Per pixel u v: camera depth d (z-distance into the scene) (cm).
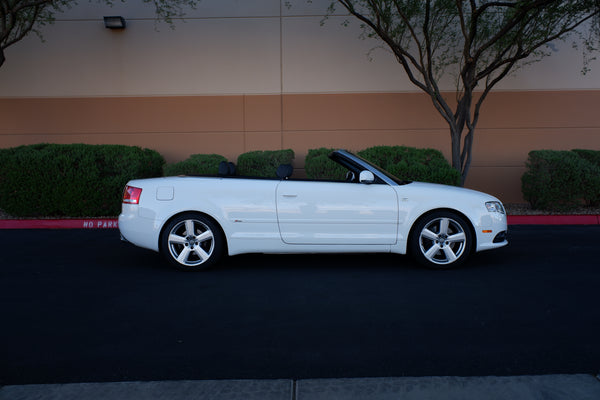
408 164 1050
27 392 296
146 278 573
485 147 1246
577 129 1238
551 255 690
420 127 1245
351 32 1238
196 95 1255
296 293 507
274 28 1244
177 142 1261
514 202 1251
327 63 1245
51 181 1033
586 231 900
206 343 377
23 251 739
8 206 1035
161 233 613
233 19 1245
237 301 481
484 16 1097
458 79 1134
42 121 1255
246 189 609
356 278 566
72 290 522
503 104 1238
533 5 830
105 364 340
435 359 345
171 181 620
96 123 1258
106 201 1056
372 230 607
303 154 1256
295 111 1252
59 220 996
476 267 619
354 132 1250
